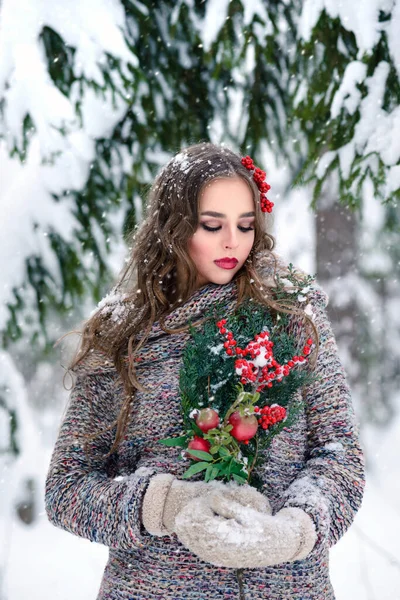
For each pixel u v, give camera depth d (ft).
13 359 12.71
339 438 5.20
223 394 5.22
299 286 5.49
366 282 21.06
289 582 5.03
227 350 5.16
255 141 12.91
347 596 12.59
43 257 11.55
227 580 5.04
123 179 11.82
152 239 5.90
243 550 4.42
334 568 13.76
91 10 11.44
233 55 11.98
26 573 13.94
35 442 12.53
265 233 5.89
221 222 5.48
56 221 11.53
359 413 21.22
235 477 4.91
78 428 5.69
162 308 5.75
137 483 5.00
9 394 12.31
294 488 4.96
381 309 22.03
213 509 4.62
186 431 5.14
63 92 11.33
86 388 5.80
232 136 12.92
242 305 5.48
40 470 12.61
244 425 4.89
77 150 11.44
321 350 5.36
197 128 12.62
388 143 10.88
